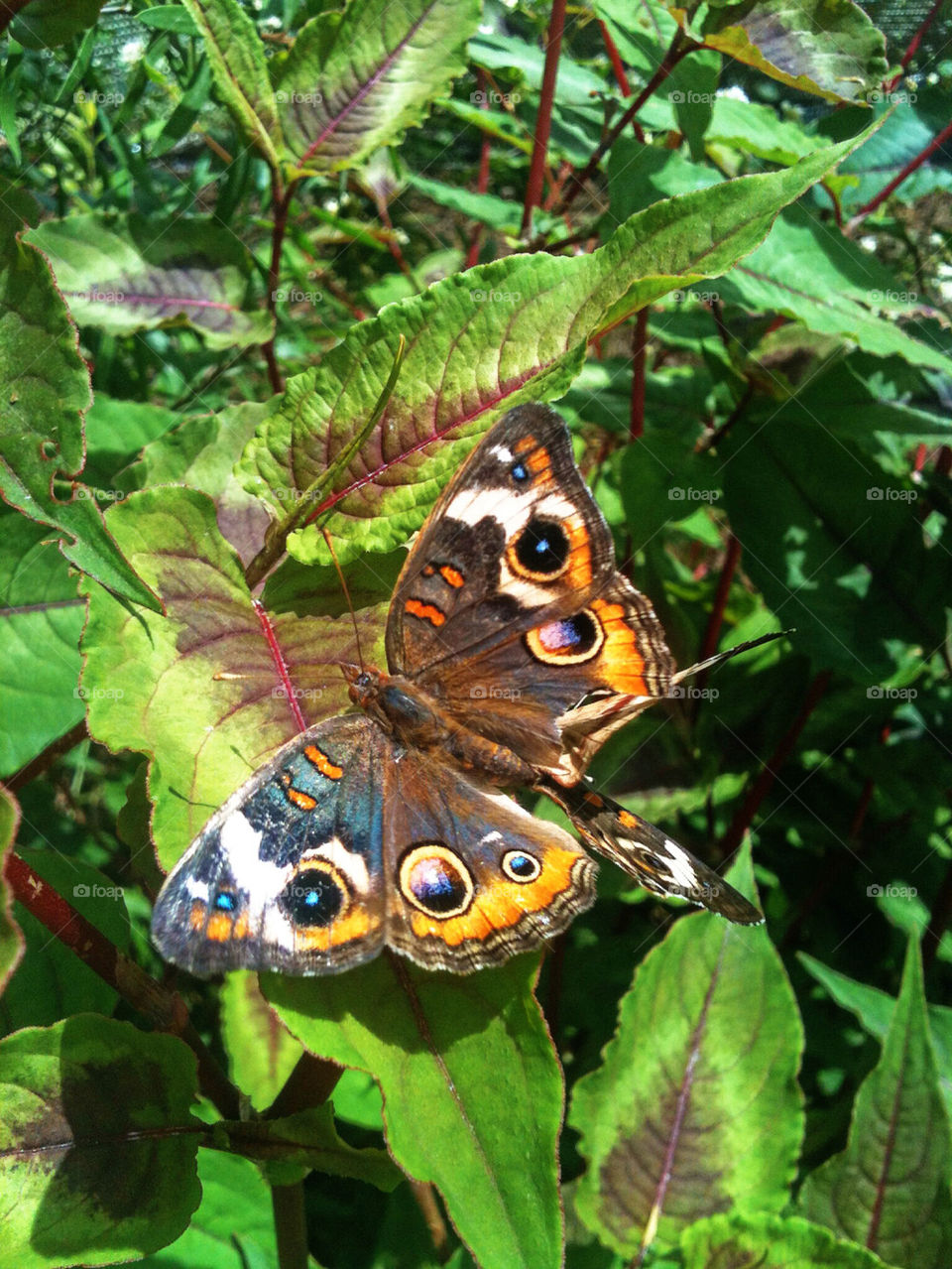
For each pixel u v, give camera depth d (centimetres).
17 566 14
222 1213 16
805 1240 14
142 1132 12
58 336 10
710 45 18
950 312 22
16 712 14
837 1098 20
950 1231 15
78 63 18
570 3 25
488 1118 11
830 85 18
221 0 17
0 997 14
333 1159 12
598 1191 15
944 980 22
